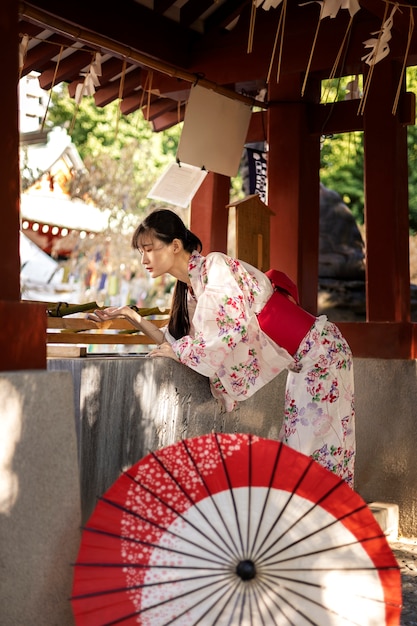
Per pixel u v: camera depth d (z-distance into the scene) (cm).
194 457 276
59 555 281
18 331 282
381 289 566
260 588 261
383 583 262
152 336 386
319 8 558
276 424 503
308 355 389
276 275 392
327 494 272
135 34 546
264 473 274
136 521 264
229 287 361
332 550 265
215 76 590
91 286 1324
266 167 665
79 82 648
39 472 273
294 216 598
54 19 477
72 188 1312
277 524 267
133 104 681
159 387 382
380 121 566
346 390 402
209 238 616
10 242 285
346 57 553
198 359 357
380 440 564
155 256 371
